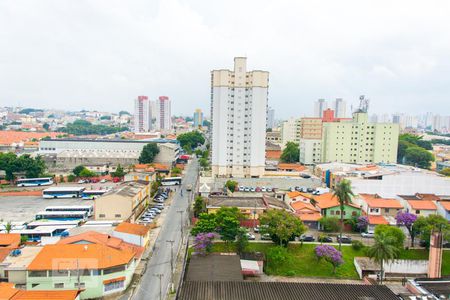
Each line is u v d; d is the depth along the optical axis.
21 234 84.94
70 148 198.12
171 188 143.75
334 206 96.56
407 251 81.31
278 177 148.12
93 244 66.44
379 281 69.75
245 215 95.69
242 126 149.75
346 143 178.12
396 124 175.38
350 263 77.06
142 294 62.03
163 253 79.44
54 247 64.50
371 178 114.06
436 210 94.94
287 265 75.25
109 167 167.50
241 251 77.50
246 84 148.38
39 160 154.00
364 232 92.12
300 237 87.06
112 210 97.12
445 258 78.69
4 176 150.75
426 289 57.50
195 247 73.75
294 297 53.31
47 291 52.66
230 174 151.50
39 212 103.75
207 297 52.34
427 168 195.00
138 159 179.62
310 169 172.12
